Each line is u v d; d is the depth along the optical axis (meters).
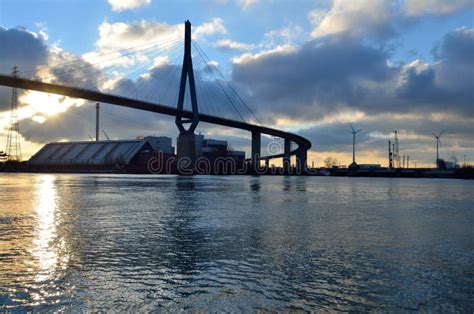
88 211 36.28
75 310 12.39
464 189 85.06
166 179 121.12
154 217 32.66
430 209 42.03
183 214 34.81
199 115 170.38
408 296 13.84
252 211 37.72
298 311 12.50
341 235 25.02
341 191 73.25
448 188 89.81
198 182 102.69
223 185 88.62
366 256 19.30
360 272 16.53
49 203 43.06
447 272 16.66
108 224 28.59
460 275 16.25
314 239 23.55
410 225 29.84
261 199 51.91
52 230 25.73
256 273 16.27
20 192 59.78
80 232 25.11
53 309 12.45
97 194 57.19
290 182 114.94
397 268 17.20
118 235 24.22
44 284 14.64
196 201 47.78
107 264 17.39
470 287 14.77
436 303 13.29
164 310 12.45
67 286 14.46
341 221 31.50
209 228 27.19
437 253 20.12
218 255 19.22
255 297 13.57
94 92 140.75
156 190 67.56
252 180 126.31
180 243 21.92
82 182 95.12
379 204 47.28
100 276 15.64
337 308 12.80
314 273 16.34
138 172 199.12
